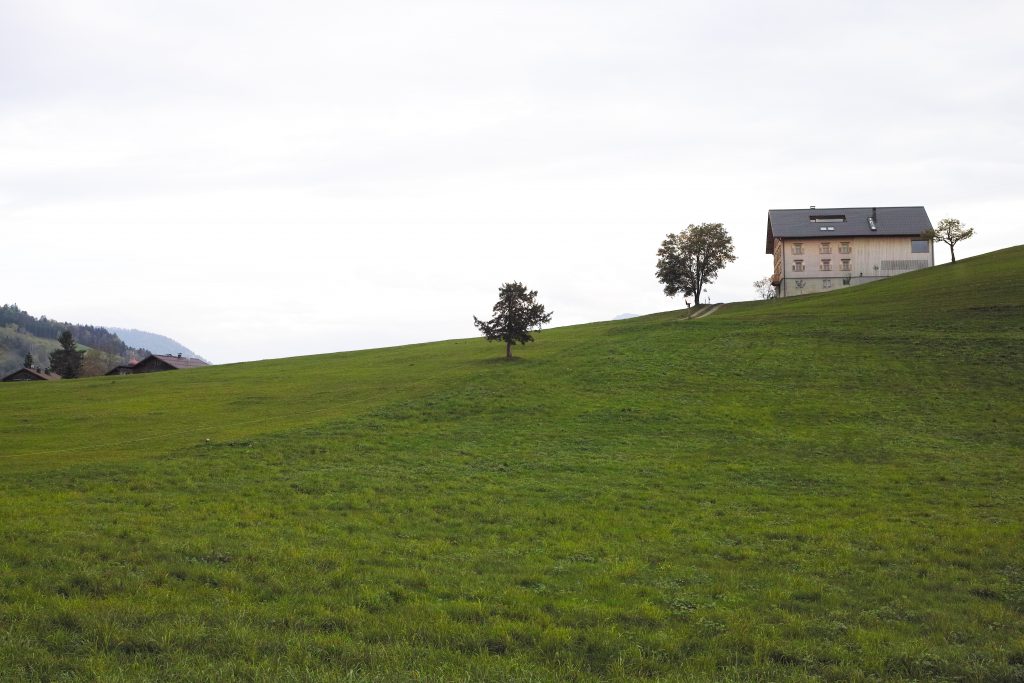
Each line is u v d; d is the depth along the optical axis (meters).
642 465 35.66
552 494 29.92
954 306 77.62
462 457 36.94
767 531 24.58
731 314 92.50
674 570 19.80
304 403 57.59
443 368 73.94
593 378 58.09
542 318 77.50
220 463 34.91
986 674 13.15
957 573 19.97
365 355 95.69
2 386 77.12
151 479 31.25
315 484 30.67
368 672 12.20
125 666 12.03
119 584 16.31
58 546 19.23
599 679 12.51
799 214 152.88
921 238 144.38
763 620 15.96
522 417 46.59
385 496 28.88
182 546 19.94
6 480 31.08
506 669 12.62
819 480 32.97
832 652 14.12
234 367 91.44
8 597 15.02
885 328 70.31
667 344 70.50
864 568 20.52
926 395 50.62
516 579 18.39
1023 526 25.09
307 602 15.86
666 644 14.20
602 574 19.02
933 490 31.05
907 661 13.73
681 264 125.75
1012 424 43.53
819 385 54.38
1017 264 101.62
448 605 15.98
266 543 21.08
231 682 11.57
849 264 145.38
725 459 37.09
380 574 18.22
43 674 11.58
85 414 55.03
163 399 62.75
